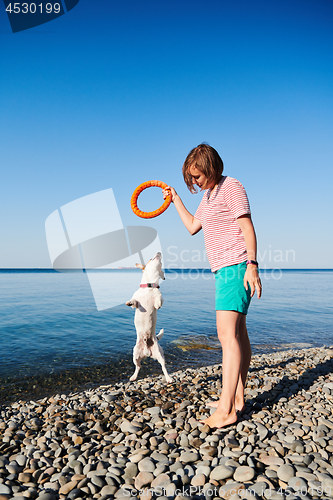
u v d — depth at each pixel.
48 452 2.50
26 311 12.11
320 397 3.51
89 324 9.80
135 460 2.30
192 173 2.84
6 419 3.31
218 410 2.79
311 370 4.83
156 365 6.00
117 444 2.61
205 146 2.81
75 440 2.67
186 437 2.59
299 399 3.49
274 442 2.46
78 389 4.75
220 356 6.68
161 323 10.22
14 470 2.25
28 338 7.96
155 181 3.56
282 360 5.65
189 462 2.28
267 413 3.08
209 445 2.44
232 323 2.71
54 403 3.70
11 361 6.10
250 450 2.35
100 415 3.18
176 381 4.36
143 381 4.54
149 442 2.59
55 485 2.06
